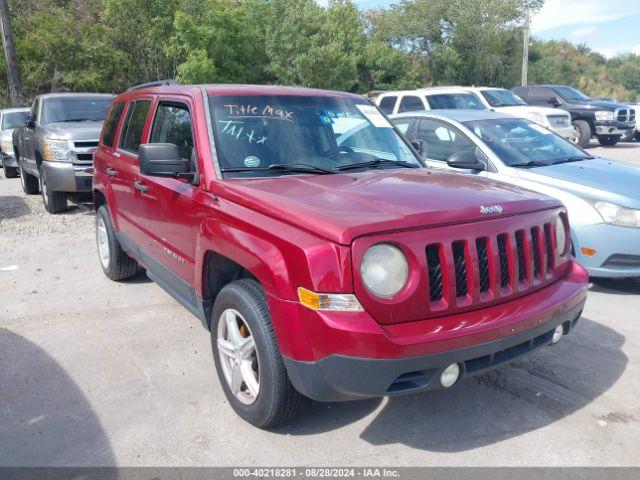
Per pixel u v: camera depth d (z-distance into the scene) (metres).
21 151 12.32
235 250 3.46
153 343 4.87
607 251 5.79
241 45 30.78
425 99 14.74
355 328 2.89
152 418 3.74
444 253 3.11
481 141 7.02
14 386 4.14
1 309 5.68
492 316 3.21
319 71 31.94
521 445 3.45
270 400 3.37
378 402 3.95
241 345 3.61
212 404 3.92
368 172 4.25
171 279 4.64
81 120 10.88
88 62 27.92
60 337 4.99
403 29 41.78
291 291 3.06
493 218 3.34
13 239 8.48
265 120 4.42
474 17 40.00
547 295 3.56
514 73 42.81
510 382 4.17
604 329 5.11
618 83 97.12
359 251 2.93
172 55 27.34
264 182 3.85
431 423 3.69
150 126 5.06
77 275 6.79
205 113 4.30
